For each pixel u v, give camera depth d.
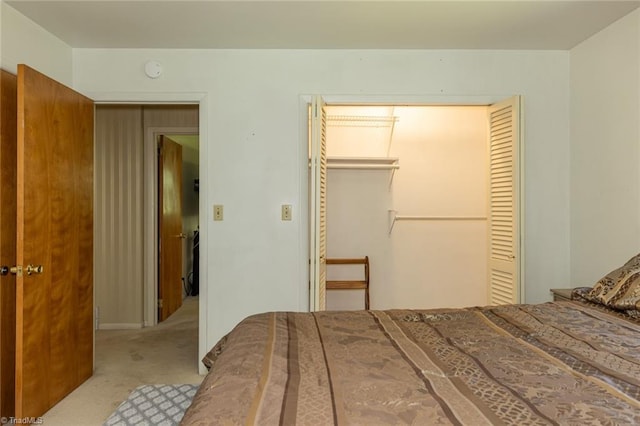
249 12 2.21
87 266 2.66
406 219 3.74
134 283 3.92
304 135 2.76
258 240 2.76
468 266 3.76
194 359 3.06
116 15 2.25
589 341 1.33
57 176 2.30
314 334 1.47
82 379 2.61
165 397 2.37
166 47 2.71
